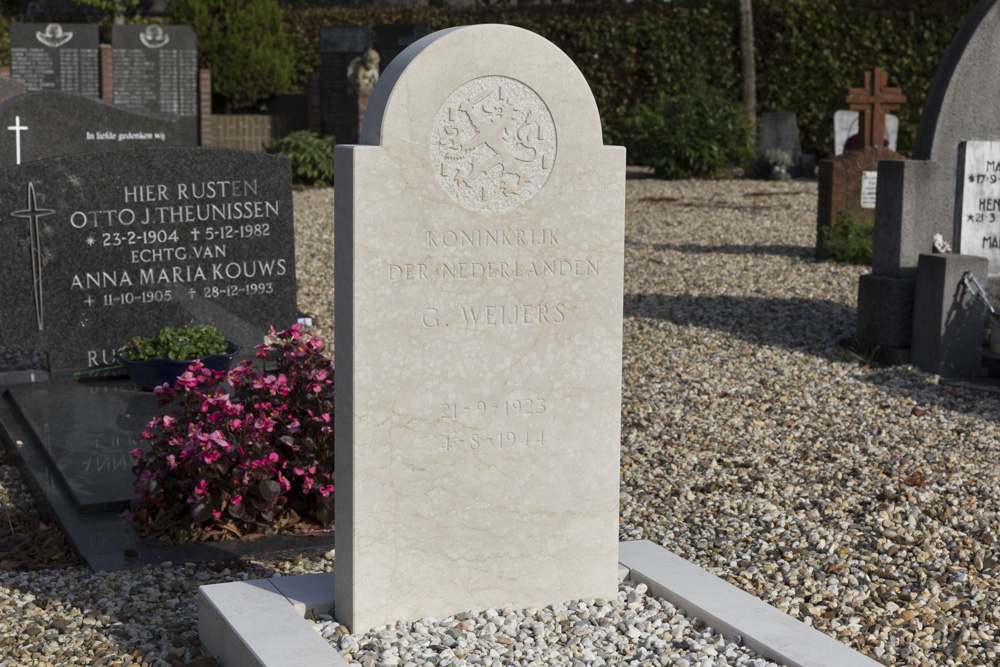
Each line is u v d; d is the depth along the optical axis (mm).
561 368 3453
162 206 6520
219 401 4270
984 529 4535
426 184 3180
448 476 3354
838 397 6648
